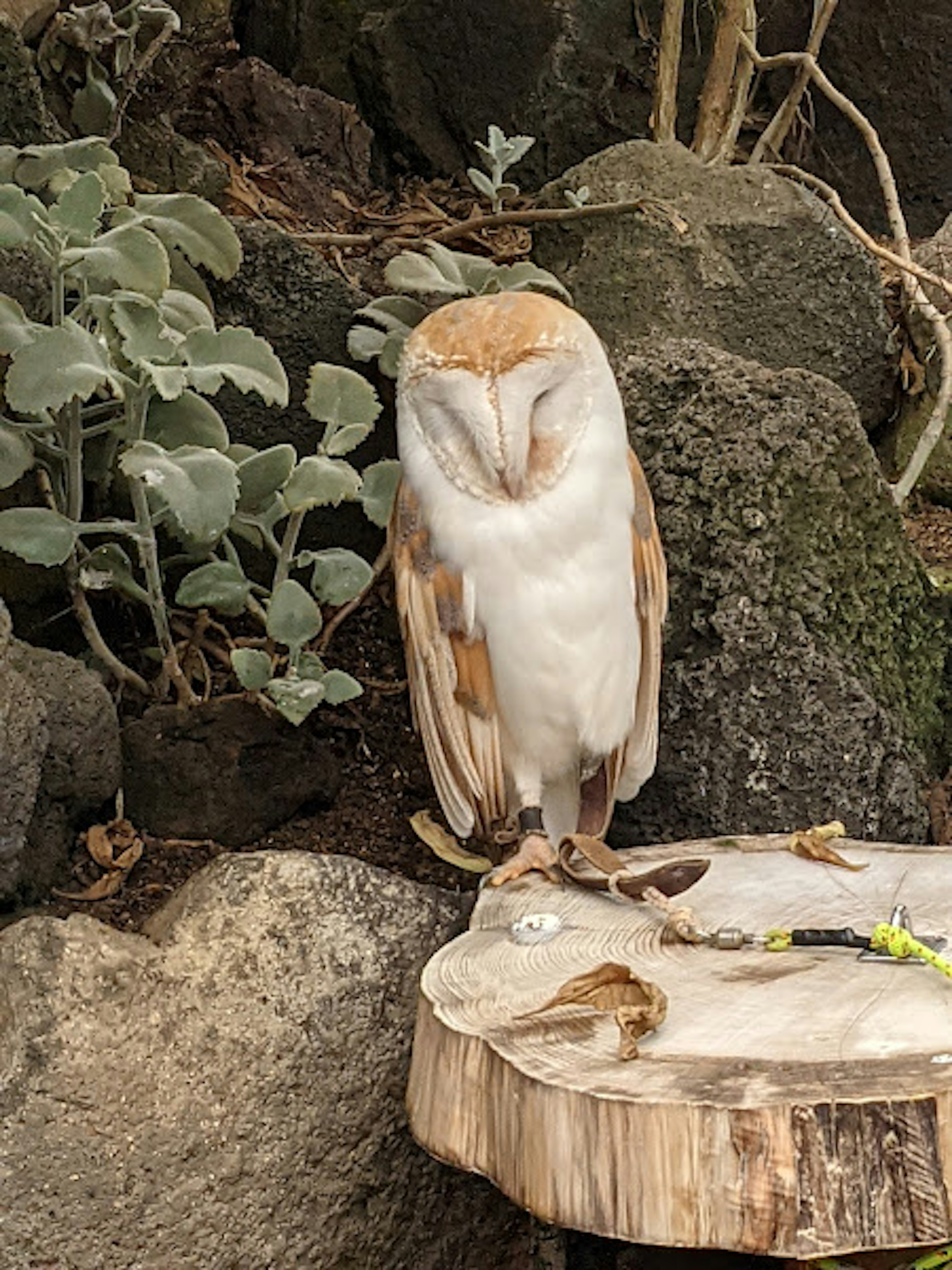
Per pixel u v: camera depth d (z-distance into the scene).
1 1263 2.03
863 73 4.86
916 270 3.48
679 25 4.19
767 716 2.76
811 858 2.27
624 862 2.30
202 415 2.92
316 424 3.40
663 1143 1.60
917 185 4.93
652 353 3.02
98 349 2.64
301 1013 2.26
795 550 2.84
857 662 2.86
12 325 2.70
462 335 2.17
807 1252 1.57
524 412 2.15
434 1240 2.34
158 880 2.82
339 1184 2.24
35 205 2.74
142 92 4.17
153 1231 2.10
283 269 3.41
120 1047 2.15
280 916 2.32
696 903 2.13
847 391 3.73
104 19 3.63
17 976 2.16
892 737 2.82
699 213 3.66
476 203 4.68
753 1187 1.58
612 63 4.79
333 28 4.77
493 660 2.30
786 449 2.86
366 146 4.66
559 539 2.22
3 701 2.49
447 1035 1.82
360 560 2.89
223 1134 2.17
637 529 2.39
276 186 4.34
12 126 3.39
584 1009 1.83
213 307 3.36
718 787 2.75
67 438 2.89
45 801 2.74
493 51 4.75
